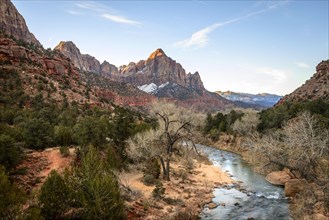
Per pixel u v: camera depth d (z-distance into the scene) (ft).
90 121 101.35
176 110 126.62
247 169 133.59
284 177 103.35
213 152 192.75
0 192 42.50
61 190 49.67
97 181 51.13
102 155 95.35
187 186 94.89
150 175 92.12
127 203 67.21
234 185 102.42
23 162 76.02
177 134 106.22
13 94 202.39
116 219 52.19
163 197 76.43
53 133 102.27
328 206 59.62
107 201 51.06
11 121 138.10
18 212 40.24
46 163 79.41
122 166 96.12
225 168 137.08
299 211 64.59
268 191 93.50
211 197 86.22
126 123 117.50
